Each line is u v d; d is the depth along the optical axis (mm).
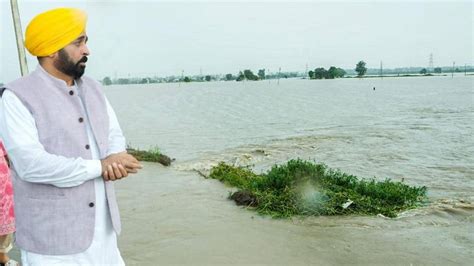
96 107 2504
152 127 30344
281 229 6410
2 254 3662
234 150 17297
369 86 128250
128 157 2420
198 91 128500
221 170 10641
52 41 2258
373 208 7461
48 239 2322
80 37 2346
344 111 41719
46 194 2314
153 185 9477
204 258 5262
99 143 2449
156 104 67500
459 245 5727
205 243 5777
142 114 45406
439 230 6387
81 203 2367
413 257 5301
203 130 27578
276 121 33156
